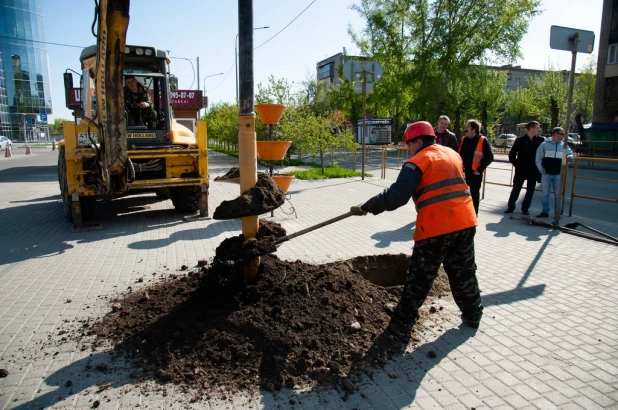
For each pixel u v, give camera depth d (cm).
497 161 2503
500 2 3119
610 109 3044
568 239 680
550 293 462
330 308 375
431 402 282
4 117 6894
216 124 3409
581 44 718
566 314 411
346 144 1666
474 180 727
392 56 3734
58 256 605
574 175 854
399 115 4156
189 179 817
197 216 862
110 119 540
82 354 341
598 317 405
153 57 826
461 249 362
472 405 279
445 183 347
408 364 325
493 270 536
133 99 834
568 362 329
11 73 6850
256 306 378
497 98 3303
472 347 350
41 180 1523
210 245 660
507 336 368
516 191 882
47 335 373
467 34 3244
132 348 347
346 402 281
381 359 327
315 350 330
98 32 519
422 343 355
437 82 3225
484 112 2495
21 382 305
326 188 1244
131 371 316
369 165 2125
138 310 408
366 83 1414
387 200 345
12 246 657
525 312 416
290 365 313
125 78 816
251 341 335
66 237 711
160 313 394
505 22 3141
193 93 2173
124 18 500
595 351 345
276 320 358
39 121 7250
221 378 304
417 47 3438
